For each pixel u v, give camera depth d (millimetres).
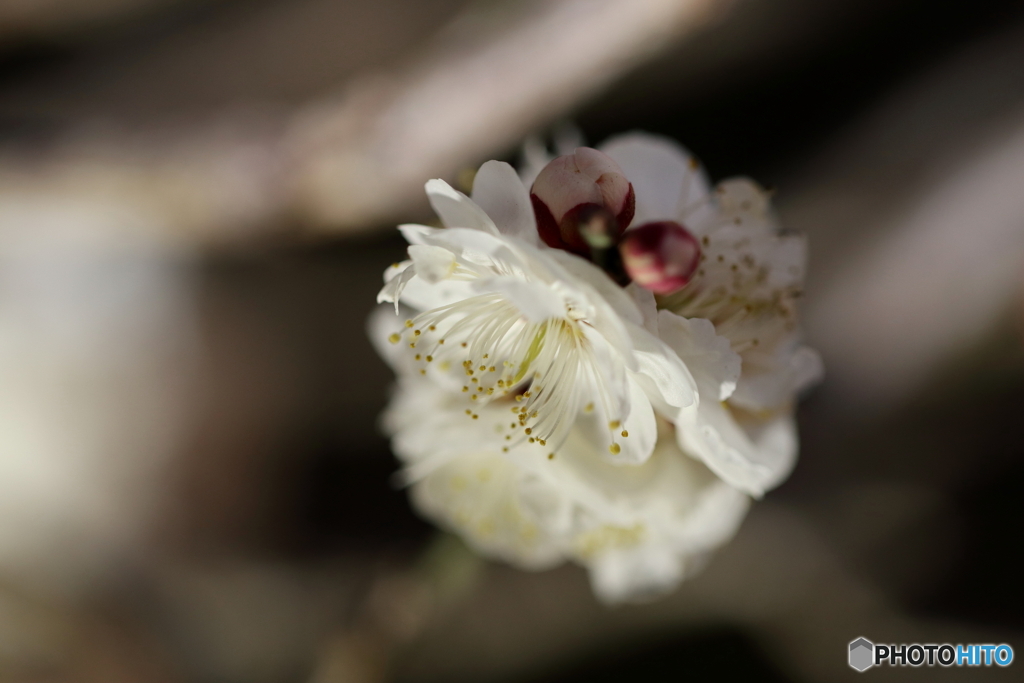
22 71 338
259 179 299
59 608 336
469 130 285
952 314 323
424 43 338
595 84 292
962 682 304
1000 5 323
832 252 345
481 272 200
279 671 336
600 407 204
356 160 289
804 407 345
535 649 333
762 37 322
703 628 328
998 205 314
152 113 327
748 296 207
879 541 341
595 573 232
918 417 343
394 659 320
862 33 329
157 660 337
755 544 343
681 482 211
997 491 334
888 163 340
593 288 189
